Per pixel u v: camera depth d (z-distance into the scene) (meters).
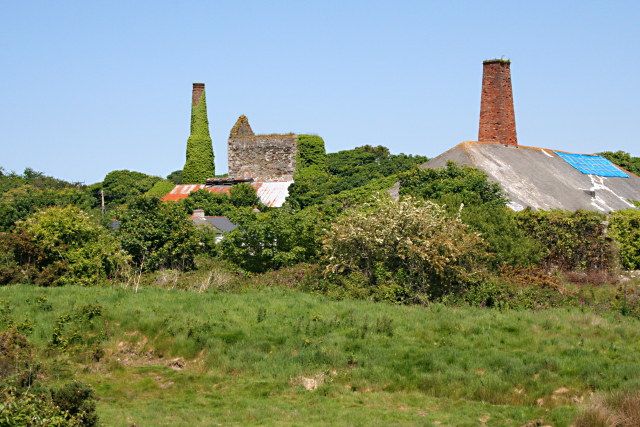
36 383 25.72
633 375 26.48
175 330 31.83
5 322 32.44
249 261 44.84
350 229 39.75
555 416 23.95
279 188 75.62
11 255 41.97
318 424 23.78
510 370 27.41
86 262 42.38
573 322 32.84
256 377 28.84
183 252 45.84
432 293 38.12
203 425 23.53
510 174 60.16
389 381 27.70
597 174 69.50
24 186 92.62
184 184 84.94
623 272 46.59
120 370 29.70
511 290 37.75
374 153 114.12
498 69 65.94
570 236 45.50
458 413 24.97
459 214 43.19
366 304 35.94
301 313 34.22
